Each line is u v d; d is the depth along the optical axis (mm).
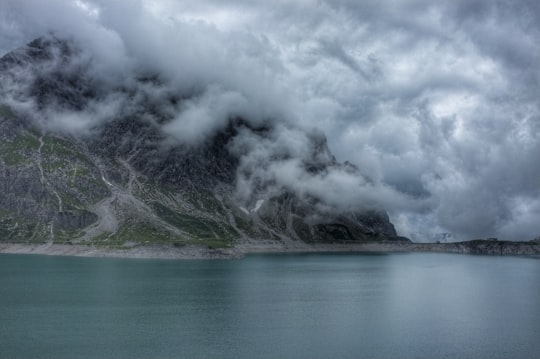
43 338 131000
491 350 127000
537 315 170750
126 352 120250
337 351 123562
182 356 118188
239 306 178875
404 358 119375
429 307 184625
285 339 133375
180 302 184625
